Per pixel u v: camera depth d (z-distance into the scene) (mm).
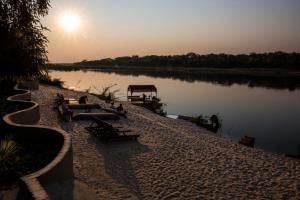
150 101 31438
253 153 12117
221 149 12172
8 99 15781
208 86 67875
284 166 10383
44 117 15883
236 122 26703
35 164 7828
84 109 19859
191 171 9156
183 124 19250
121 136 12070
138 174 8664
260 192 7922
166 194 7430
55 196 6270
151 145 11953
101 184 7750
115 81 76875
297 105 38688
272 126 25234
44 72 17344
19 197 5781
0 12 14648
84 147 11031
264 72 149125
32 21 15797
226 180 8602
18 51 15469
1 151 7668
